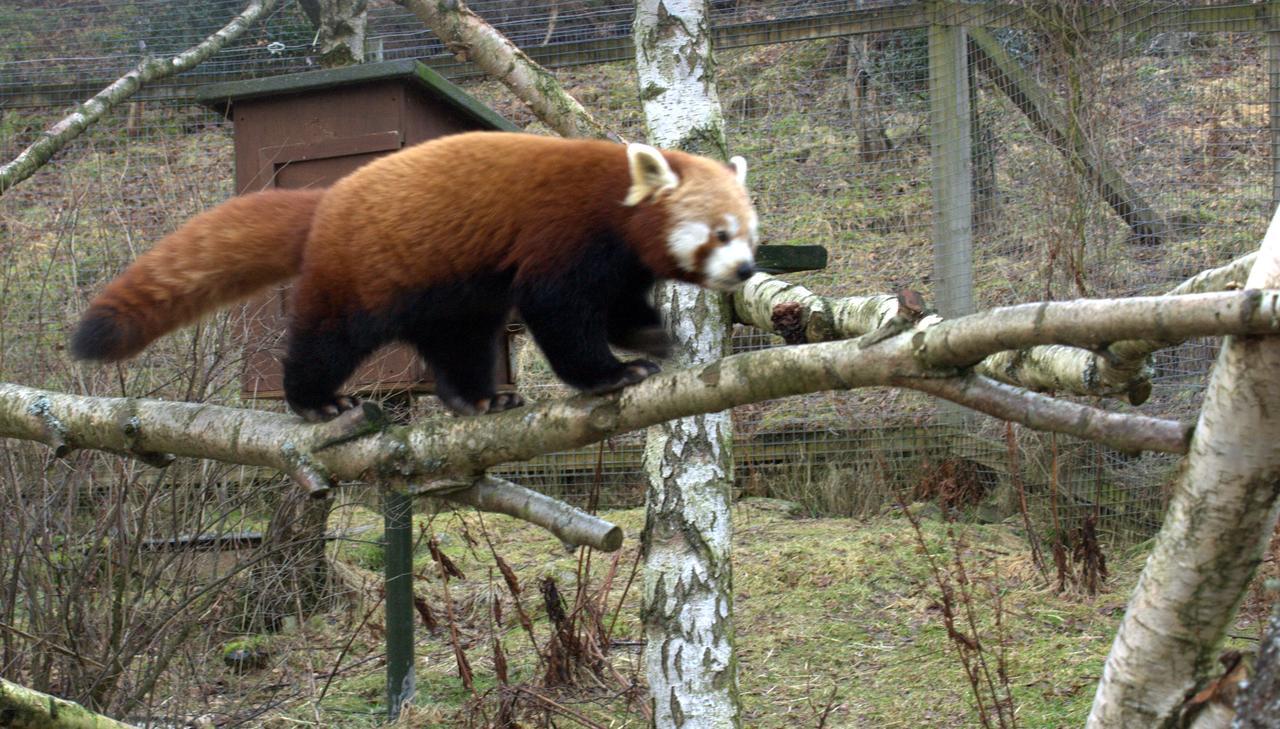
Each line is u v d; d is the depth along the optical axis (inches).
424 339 143.0
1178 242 265.0
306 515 196.7
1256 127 270.7
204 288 130.4
